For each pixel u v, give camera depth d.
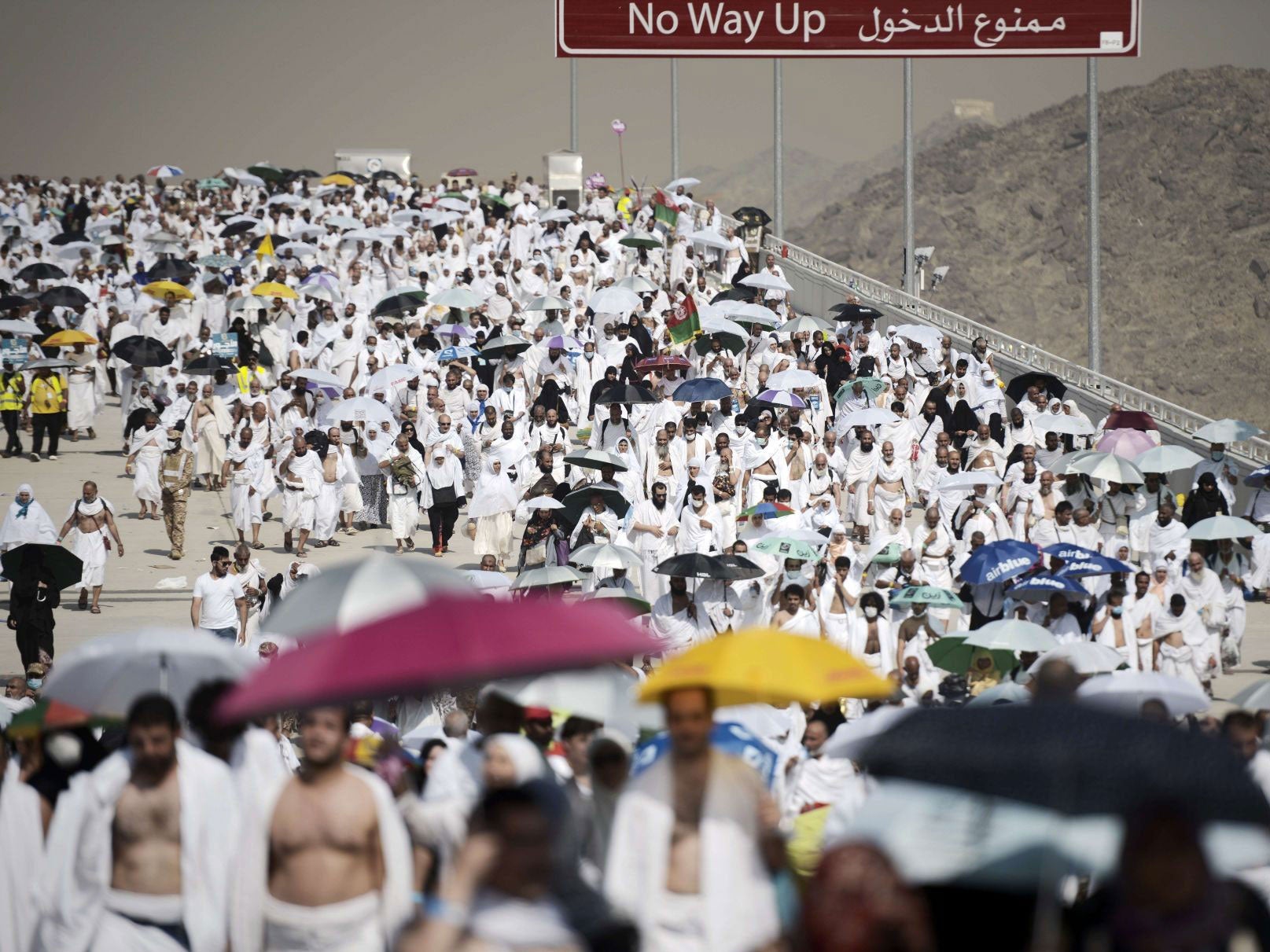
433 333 129.00
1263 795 21.42
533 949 19.14
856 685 25.53
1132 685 37.34
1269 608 85.81
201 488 107.44
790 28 126.50
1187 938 18.77
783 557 73.12
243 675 30.45
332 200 194.38
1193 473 112.56
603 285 156.25
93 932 25.05
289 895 23.30
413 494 91.56
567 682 33.25
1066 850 21.61
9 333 126.44
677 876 23.56
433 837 26.55
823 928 17.78
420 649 21.47
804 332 128.12
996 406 115.38
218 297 142.75
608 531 79.31
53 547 66.00
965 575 64.25
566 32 125.50
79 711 30.89
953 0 126.19
